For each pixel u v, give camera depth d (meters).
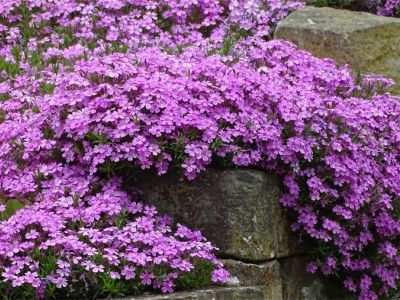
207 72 1.39
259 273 1.32
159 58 1.42
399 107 1.52
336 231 1.35
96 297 1.20
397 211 1.45
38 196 1.30
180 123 1.30
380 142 1.45
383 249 1.43
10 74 1.56
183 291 1.24
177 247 1.25
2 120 1.43
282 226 1.37
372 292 1.43
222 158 1.34
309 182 1.35
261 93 1.38
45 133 1.35
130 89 1.32
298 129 1.37
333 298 1.46
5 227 1.21
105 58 1.39
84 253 1.19
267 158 1.35
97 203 1.28
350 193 1.38
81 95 1.33
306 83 1.49
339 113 1.42
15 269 1.17
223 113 1.35
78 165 1.35
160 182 1.35
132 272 1.20
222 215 1.33
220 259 1.33
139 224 1.26
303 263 1.42
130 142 1.31
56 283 1.17
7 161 1.34
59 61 1.59
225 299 1.26
